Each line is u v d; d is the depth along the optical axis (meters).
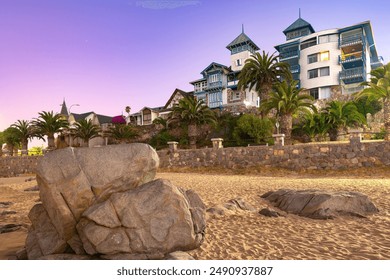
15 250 5.33
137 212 4.64
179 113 34.19
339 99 38.38
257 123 32.12
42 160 4.76
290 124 24.20
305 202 7.89
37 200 11.37
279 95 23.92
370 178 15.88
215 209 7.65
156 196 4.83
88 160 4.95
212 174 21.64
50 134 39.50
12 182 22.80
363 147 18.20
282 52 49.06
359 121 33.31
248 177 17.62
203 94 51.50
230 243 5.37
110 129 47.38
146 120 54.03
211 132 39.94
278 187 11.56
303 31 50.03
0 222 7.64
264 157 21.38
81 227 4.67
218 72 49.38
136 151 5.23
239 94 47.91
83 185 4.71
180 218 4.88
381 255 4.59
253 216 7.45
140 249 4.50
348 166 18.47
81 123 42.94
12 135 41.34
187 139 40.03
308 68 45.41
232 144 34.25
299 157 20.08
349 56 44.50
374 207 7.53
